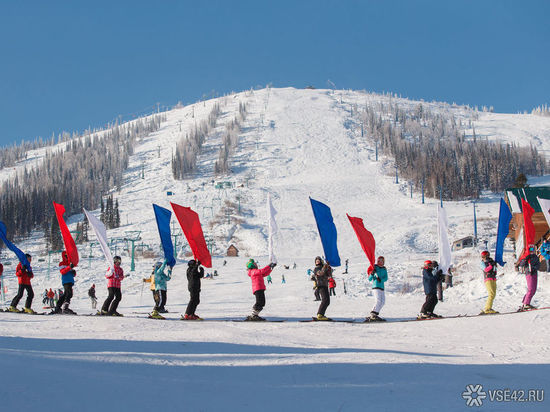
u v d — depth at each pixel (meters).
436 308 14.30
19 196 133.25
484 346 7.48
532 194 26.09
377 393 4.28
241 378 4.68
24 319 11.13
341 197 118.94
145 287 42.44
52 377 4.00
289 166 162.25
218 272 54.38
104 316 12.02
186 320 11.46
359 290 28.08
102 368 4.70
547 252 12.76
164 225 14.13
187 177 161.50
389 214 99.31
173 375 4.62
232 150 184.75
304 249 79.00
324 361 5.78
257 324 10.50
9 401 3.21
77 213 135.25
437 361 6.01
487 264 11.59
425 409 3.80
